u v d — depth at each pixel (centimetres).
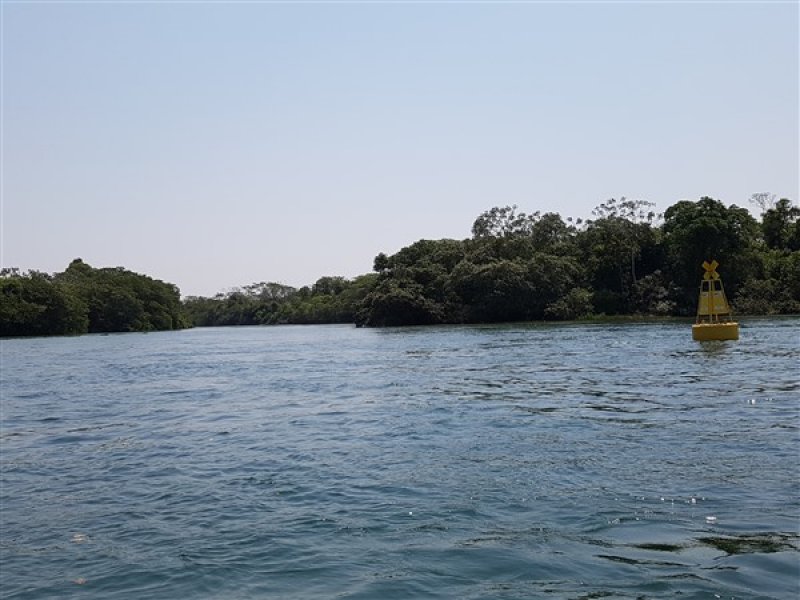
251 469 1262
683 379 2319
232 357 4847
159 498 1082
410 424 1670
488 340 5328
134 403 2409
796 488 938
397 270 10225
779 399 1775
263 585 701
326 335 8431
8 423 2020
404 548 787
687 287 8819
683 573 670
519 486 1025
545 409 1794
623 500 923
